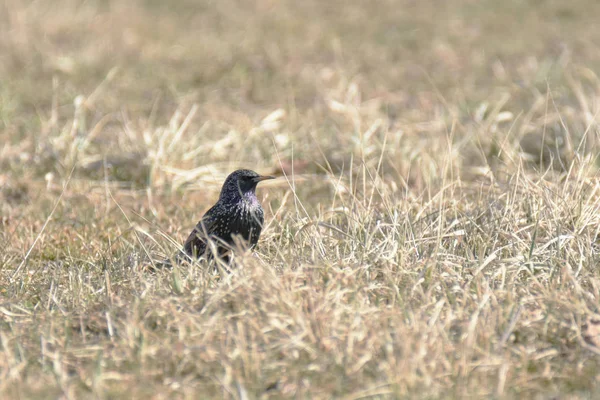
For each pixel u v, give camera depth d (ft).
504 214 37.29
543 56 85.10
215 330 28.78
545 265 33.40
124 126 62.34
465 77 79.10
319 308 28.84
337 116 65.41
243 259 31.76
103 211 46.93
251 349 27.86
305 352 27.73
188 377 26.76
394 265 33.04
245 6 108.47
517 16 101.81
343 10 106.22
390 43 91.45
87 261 37.58
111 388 26.27
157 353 27.89
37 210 47.42
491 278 31.76
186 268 34.35
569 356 27.89
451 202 40.42
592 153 44.32
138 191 51.08
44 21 97.19
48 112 67.41
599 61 81.35
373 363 27.14
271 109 69.41
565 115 60.23
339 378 26.32
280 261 34.58
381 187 45.14
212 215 37.06
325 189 50.90
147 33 95.09
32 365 27.96
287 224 37.83
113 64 82.28
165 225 44.68
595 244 35.55
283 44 90.27
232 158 55.93
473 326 27.22
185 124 55.52
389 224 35.50
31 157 55.77
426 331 27.55
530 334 28.99
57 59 81.87
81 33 94.22
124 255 37.70
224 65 81.92
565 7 104.47
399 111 68.13
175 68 81.66
